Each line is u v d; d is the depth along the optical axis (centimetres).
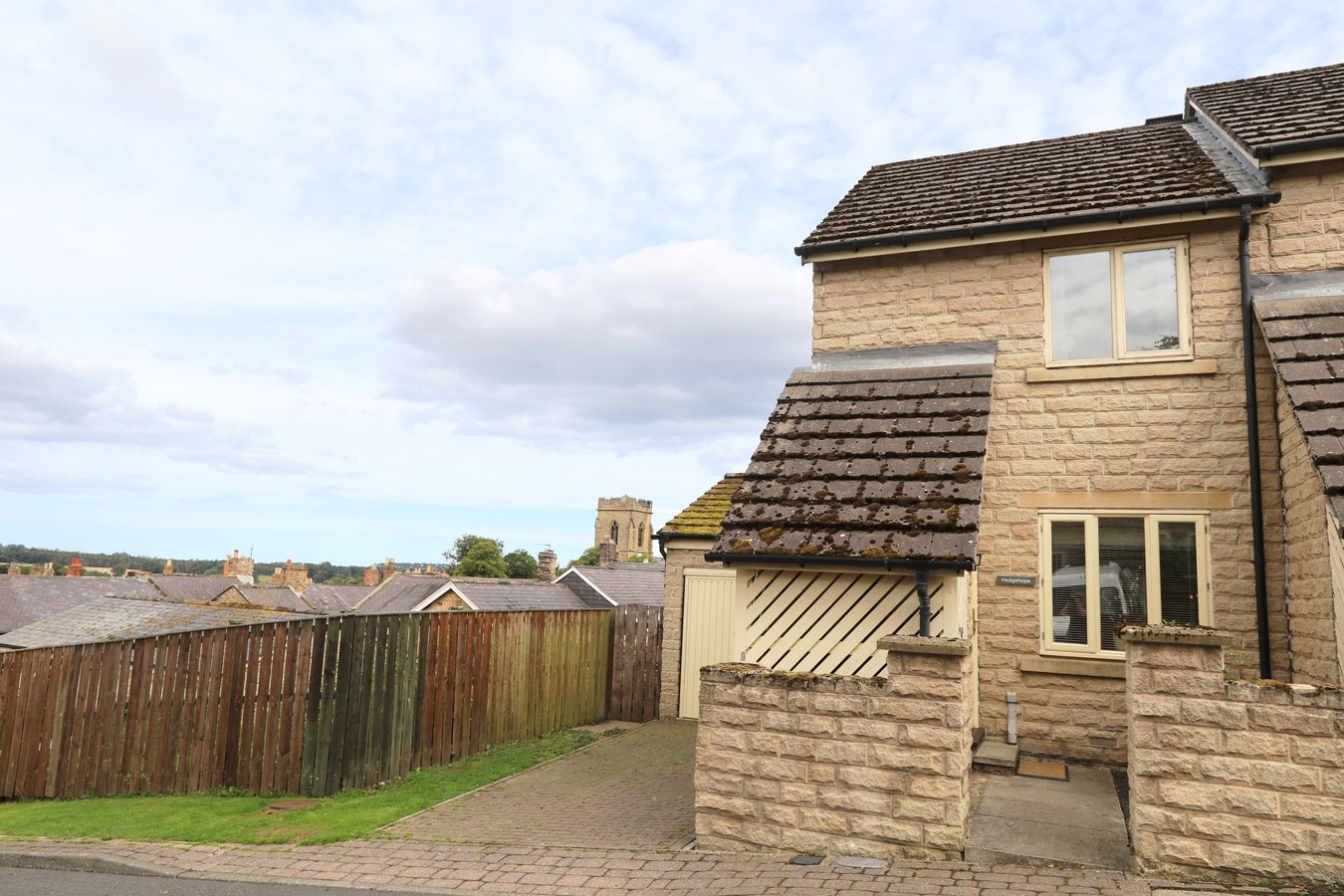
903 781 588
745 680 642
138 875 656
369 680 987
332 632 950
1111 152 1107
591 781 976
